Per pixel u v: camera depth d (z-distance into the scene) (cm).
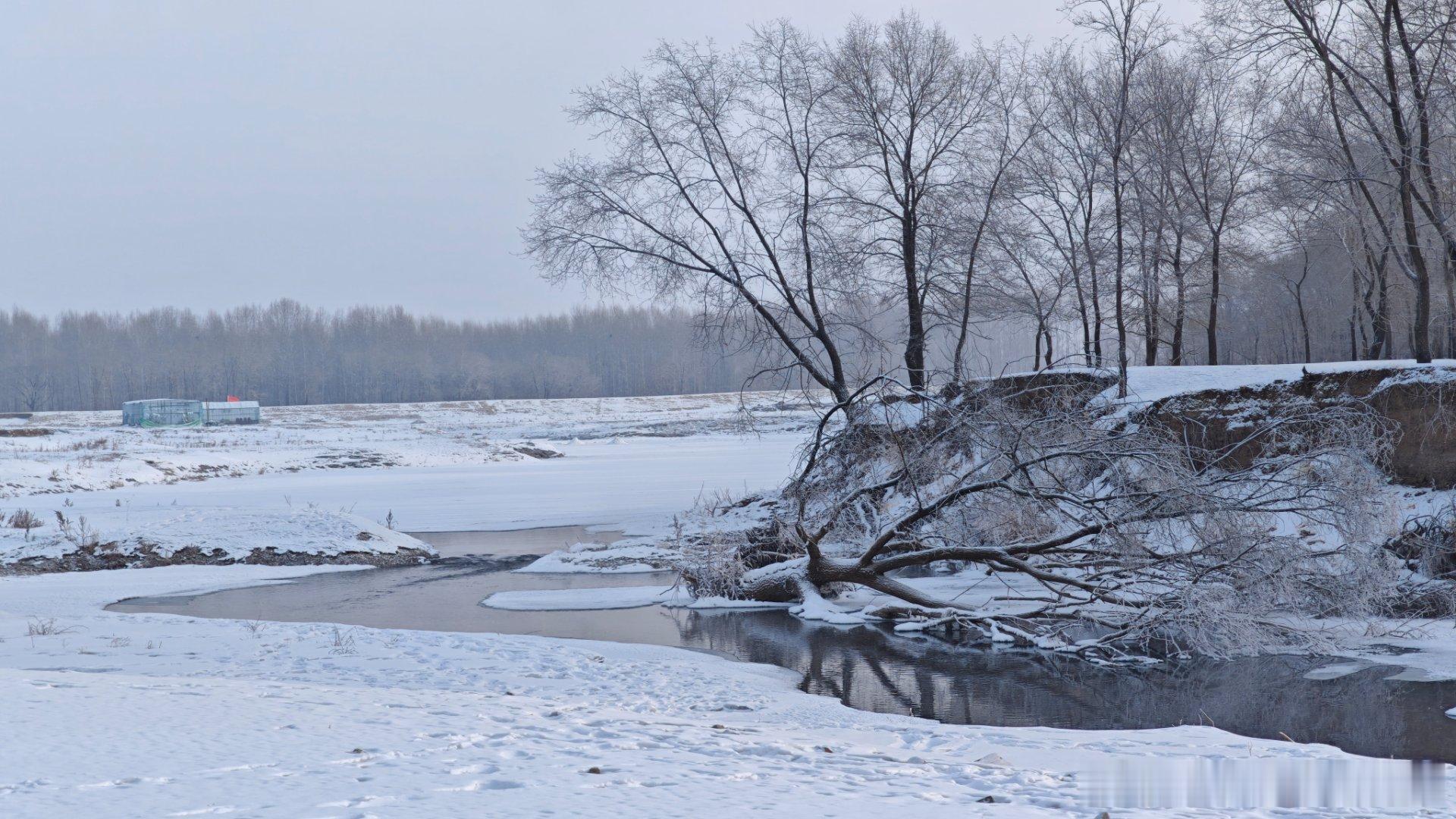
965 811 435
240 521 2619
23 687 758
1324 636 1431
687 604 1850
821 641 1520
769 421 9631
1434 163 2252
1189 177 2952
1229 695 1153
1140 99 3000
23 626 1520
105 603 1905
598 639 1534
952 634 1570
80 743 533
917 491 1697
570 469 5809
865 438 1847
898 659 1385
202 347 19200
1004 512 1717
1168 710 1088
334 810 394
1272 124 2775
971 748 730
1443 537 1677
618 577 2191
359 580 2194
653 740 620
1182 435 2111
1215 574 1456
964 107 2817
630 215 2811
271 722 620
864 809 425
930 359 2867
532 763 511
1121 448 1584
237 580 2183
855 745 690
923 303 2872
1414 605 1559
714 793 448
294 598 1970
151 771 468
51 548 2403
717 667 1288
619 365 19138
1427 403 1906
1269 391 2119
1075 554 1652
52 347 18700
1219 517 1472
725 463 5850
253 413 11656
